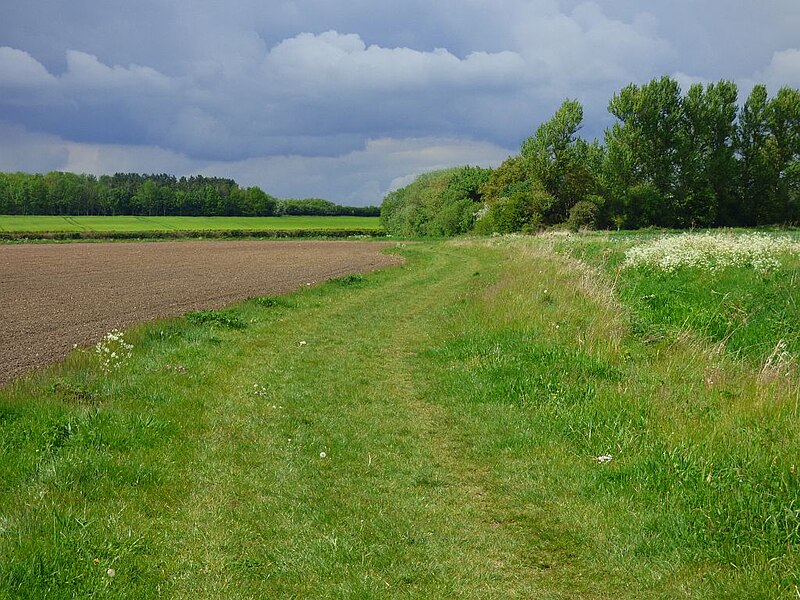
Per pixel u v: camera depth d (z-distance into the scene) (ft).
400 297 65.36
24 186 398.62
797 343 36.52
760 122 219.00
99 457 21.02
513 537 18.15
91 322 49.06
